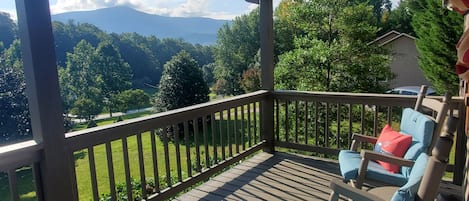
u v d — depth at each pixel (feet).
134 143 26.53
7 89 20.52
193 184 9.96
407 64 50.65
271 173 11.12
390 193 7.00
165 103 36.32
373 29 31.81
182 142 28.04
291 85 33.22
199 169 10.25
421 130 7.58
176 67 37.52
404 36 49.96
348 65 31.58
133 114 32.27
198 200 9.34
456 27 32.96
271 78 13.04
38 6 5.79
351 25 31.48
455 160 9.84
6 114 20.21
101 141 7.27
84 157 23.11
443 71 35.14
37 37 5.82
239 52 76.74
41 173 6.18
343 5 32.14
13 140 20.15
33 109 6.07
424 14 36.99
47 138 6.10
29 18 5.69
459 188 9.69
